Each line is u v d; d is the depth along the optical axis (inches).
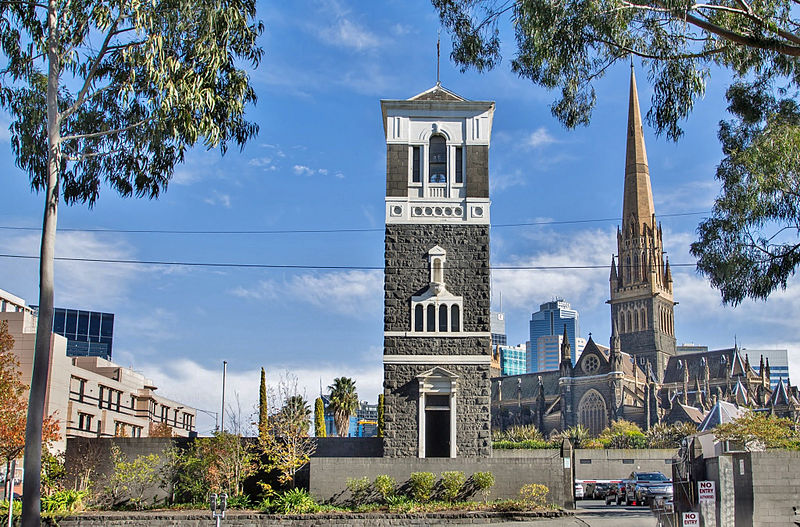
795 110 1502.2
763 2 1338.6
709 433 3009.4
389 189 2331.4
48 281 1310.3
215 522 1728.6
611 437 5782.5
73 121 1464.1
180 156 1496.1
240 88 1435.8
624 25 1232.2
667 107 1343.5
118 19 1306.6
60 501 1978.3
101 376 4328.3
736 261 1440.7
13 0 1358.3
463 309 2271.2
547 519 1812.3
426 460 2038.6
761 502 1411.2
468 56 1440.7
